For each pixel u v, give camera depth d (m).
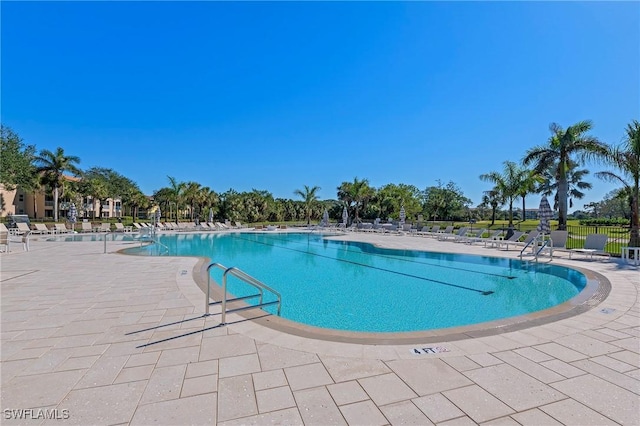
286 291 7.34
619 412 2.13
